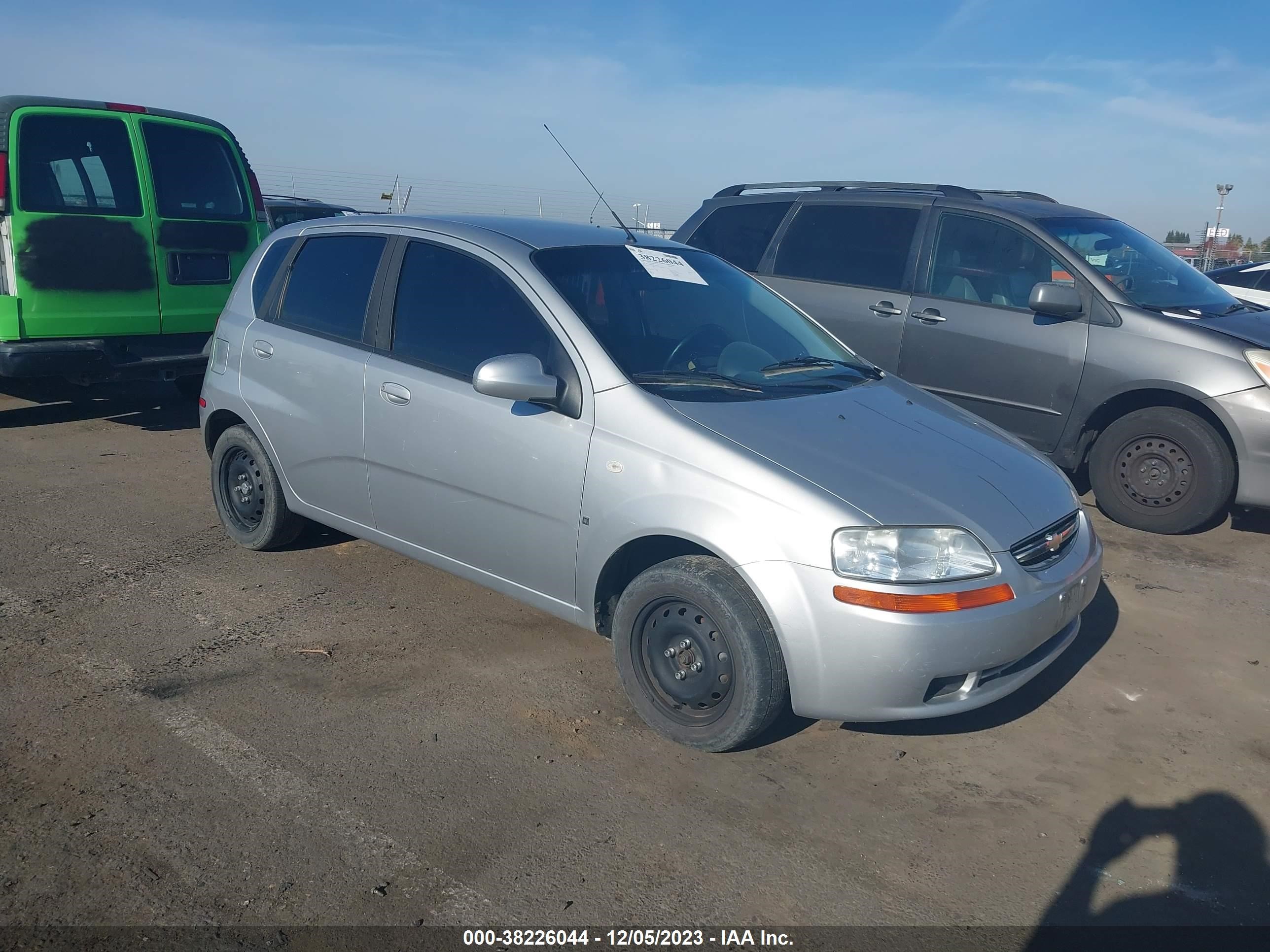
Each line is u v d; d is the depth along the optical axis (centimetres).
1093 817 309
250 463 493
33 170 652
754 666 312
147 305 716
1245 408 530
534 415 362
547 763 327
